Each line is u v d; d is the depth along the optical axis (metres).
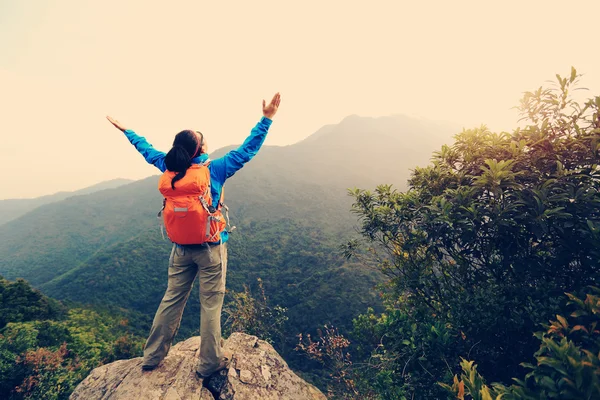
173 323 2.20
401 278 3.73
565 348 1.43
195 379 2.17
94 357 25.36
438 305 3.38
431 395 2.55
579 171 2.40
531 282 2.61
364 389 5.12
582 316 1.76
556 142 2.65
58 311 38.78
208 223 1.85
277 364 2.67
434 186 3.44
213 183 1.95
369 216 3.89
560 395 1.36
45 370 15.08
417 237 3.31
